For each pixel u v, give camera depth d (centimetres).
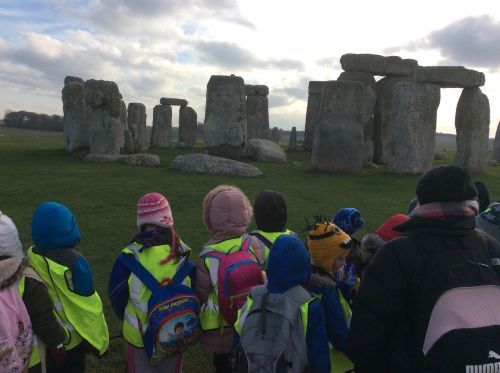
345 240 279
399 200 1084
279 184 1240
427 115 1535
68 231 287
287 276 251
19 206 905
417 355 225
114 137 1712
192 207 945
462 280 216
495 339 205
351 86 1492
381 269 233
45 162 1584
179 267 300
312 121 2645
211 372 388
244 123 1838
